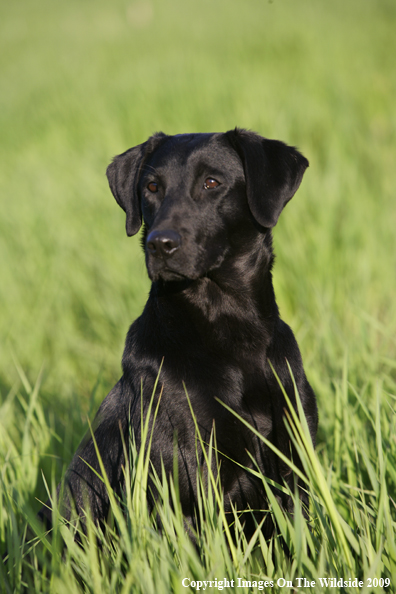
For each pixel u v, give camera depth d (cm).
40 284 710
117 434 317
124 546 239
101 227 810
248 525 307
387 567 245
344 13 2527
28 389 409
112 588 228
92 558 238
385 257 634
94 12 3525
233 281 322
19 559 260
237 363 307
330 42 1895
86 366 578
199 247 316
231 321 314
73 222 859
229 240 333
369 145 1048
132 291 630
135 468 272
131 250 734
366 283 574
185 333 310
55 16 3662
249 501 302
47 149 1309
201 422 291
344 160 933
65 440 398
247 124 1103
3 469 329
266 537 305
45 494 366
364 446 313
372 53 1753
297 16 2441
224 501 298
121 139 1206
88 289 687
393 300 555
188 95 1372
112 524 288
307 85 1429
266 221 326
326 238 649
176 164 333
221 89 1379
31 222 885
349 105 1269
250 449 298
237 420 295
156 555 237
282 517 252
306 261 620
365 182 857
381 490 249
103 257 732
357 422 347
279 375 312
